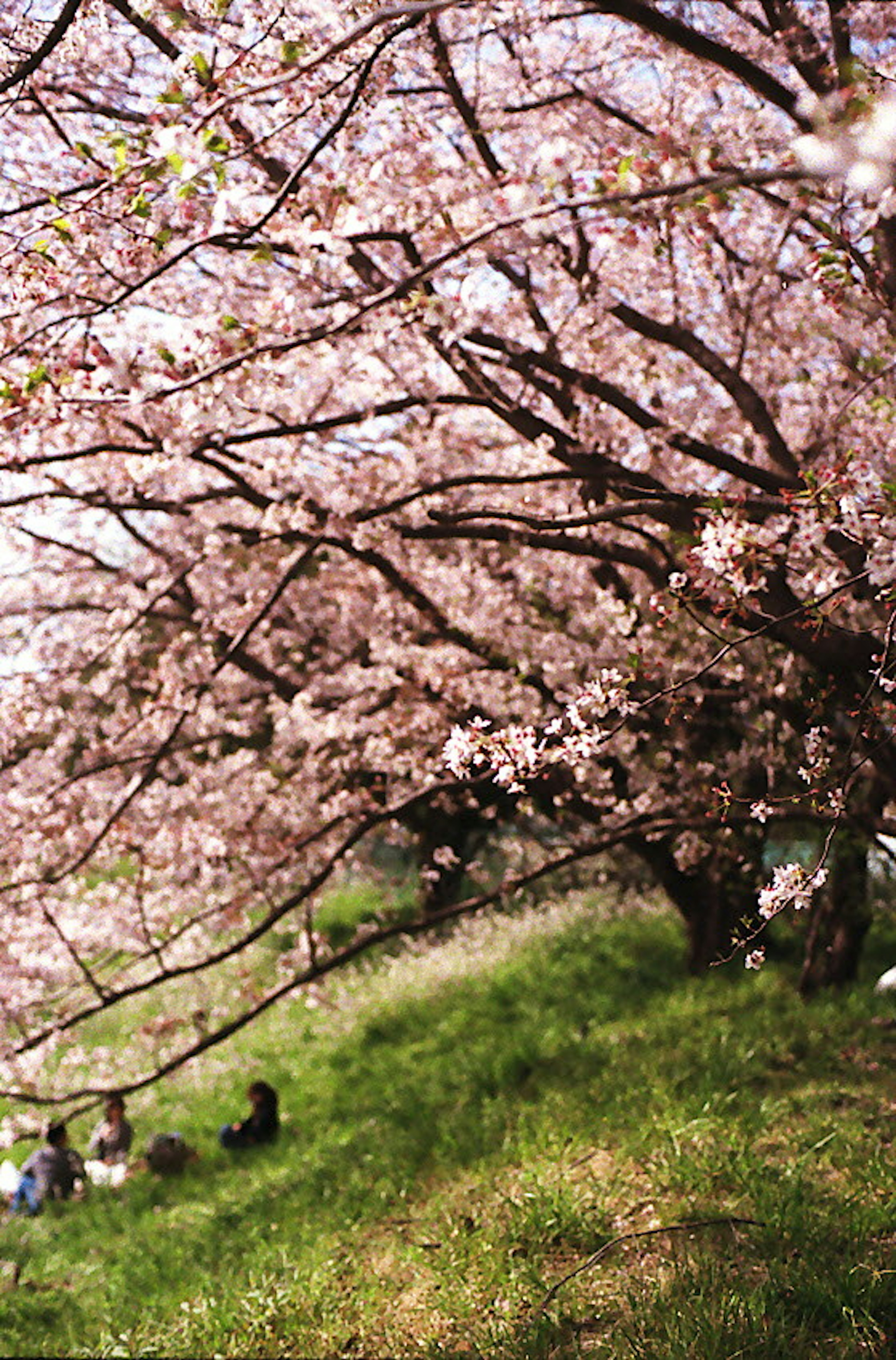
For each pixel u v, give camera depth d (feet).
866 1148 23.29
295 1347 22.33
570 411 26.78
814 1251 19.22
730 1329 17.12
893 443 25.17
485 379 24.38
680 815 34.55
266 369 17.01
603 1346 18.15
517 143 26.48
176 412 19.98
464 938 55.88
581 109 25.41
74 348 19.70
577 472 23.75
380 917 50.44
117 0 19.89
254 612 34.83
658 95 25.38
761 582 16.76
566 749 16.81
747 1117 25.96
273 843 35.99
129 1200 38.17
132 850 34.86
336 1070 45.73
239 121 20.52
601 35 25.53
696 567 17.19
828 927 38.73
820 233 21.18
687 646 31.09
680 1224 21.50
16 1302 30.07
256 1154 39.14
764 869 43.29
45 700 35.58
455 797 38.75
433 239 17.47
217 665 29.25
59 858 34.19
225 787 36.06
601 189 13.23
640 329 25.07
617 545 26.43
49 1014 36.73
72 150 21.98
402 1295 22.95
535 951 51.62
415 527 27.40
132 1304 27.68
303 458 28.78
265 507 27.61
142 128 16.65
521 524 28.84
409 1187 28.96
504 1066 36.88
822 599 16.44
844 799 17.06
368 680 34.63
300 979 31.60
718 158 18.20
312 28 17.21
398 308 20.79
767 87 14.88
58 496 24.64
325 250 18.78
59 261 17.87
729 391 24.70
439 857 40.98
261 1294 24.36
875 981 40.19
